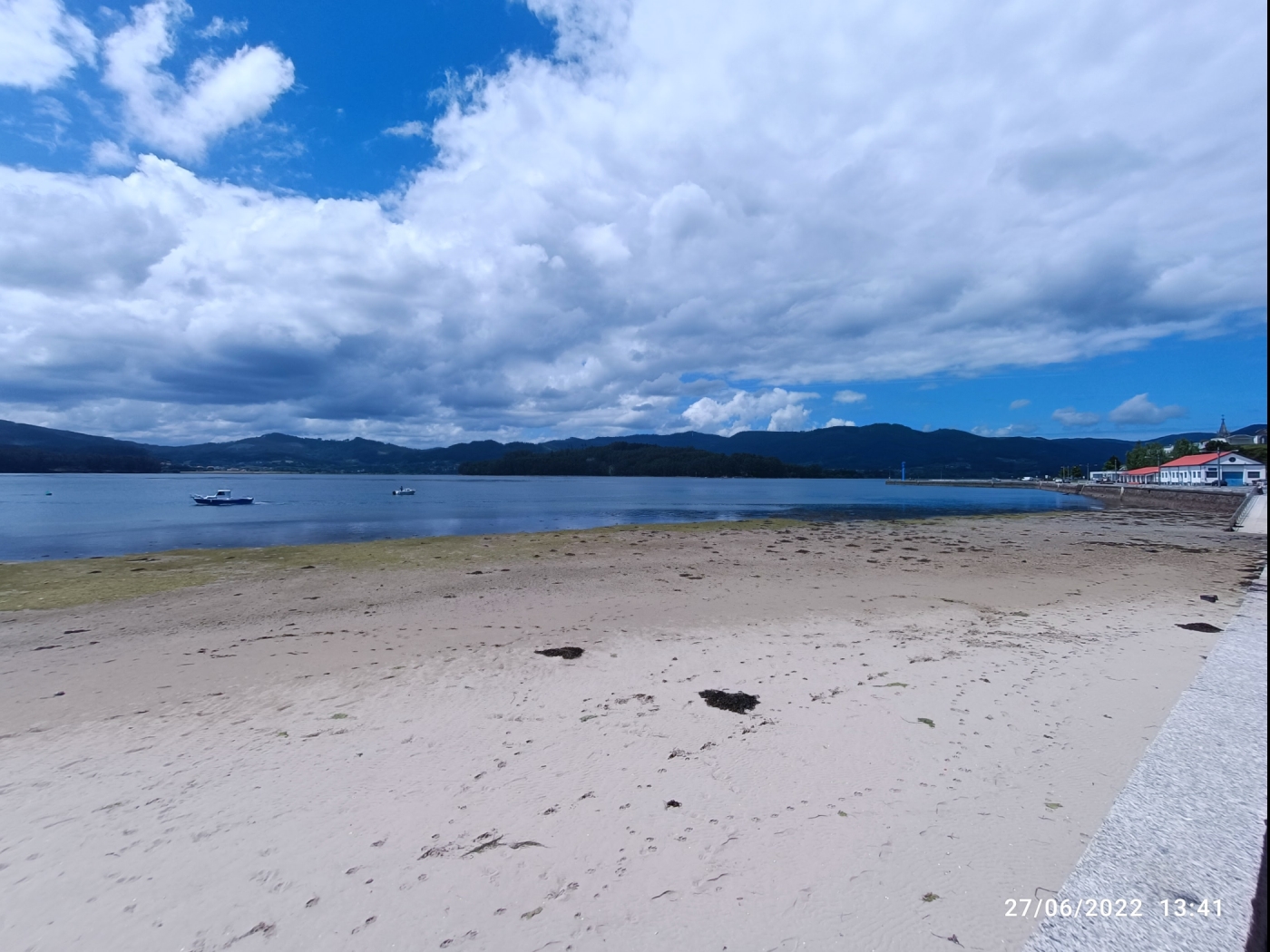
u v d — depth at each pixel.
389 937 3.33
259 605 12.95
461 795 4.79
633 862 3.90
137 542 28.58
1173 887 3.43
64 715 6.75
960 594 13.61
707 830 4.23
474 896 3.63
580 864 3.90
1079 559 20.36
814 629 10.16
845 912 3.38
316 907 3.58
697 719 6.22
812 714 6.28
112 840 4.30
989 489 117.06
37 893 3.77
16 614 12.33
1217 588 14.24
